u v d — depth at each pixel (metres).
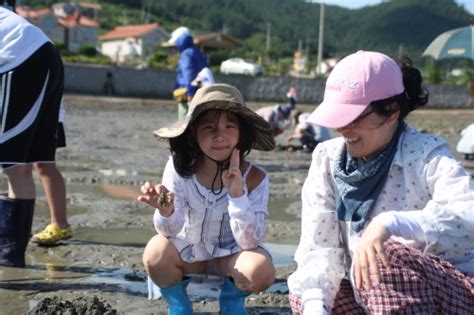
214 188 3.38
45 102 4.33
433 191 2.77
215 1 176.25
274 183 8.67
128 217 6.18
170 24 146.62
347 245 3.04
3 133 4.16
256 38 128.00
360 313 2.99
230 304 3.39
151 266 3.33
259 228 3.30
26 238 4.46
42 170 5.08
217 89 3.34
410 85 2.87
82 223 5.88
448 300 2.64
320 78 39.25
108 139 14.30
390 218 2.62
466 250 2.72
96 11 117.69
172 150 3.41
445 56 23.44
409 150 2.82
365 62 2.81
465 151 12.40
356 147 2.85
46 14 67.56
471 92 39.19
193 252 3.40
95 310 3.54
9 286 4.12
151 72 36.56
